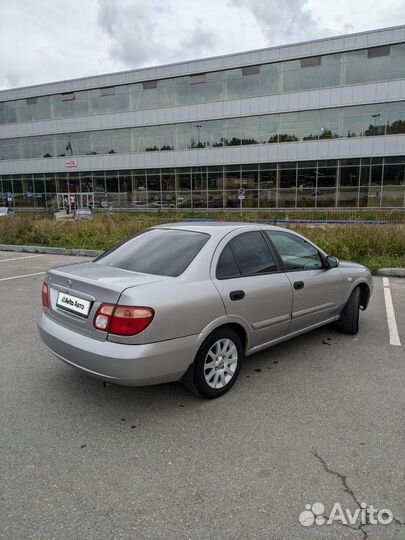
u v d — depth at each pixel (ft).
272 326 13.05
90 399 11.62
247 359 14.47
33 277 29.99
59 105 126.11
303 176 100.83
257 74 101.45
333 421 10.44
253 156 104.78
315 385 12.46
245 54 101.30
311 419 10.55
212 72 105.91
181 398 11.68
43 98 127.95
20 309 21.06
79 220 60.90
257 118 103.19
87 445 9.51
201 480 8.34
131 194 121.39
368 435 9.82
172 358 10.19
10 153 136.46
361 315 20.02
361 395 11.82
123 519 7.34
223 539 6.89
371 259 33.78
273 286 12.82
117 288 10.00
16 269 33.73
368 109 92.79
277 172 103.19
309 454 9.13
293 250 14.53
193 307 10.49
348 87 93.35
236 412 10.92
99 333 10.11
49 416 10.73
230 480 8.33
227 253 12.19
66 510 7.55
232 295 11.48
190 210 113.19
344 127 95.30
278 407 11.16
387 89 90.33
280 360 14.38
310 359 14.46
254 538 6.92
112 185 123.65
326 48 93.56
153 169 117.39
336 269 15.99
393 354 14.94
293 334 14.34
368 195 95.35
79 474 8.52
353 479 8.33
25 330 17.71
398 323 18.69
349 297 16.60
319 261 15.53
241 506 7.64
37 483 8.25
